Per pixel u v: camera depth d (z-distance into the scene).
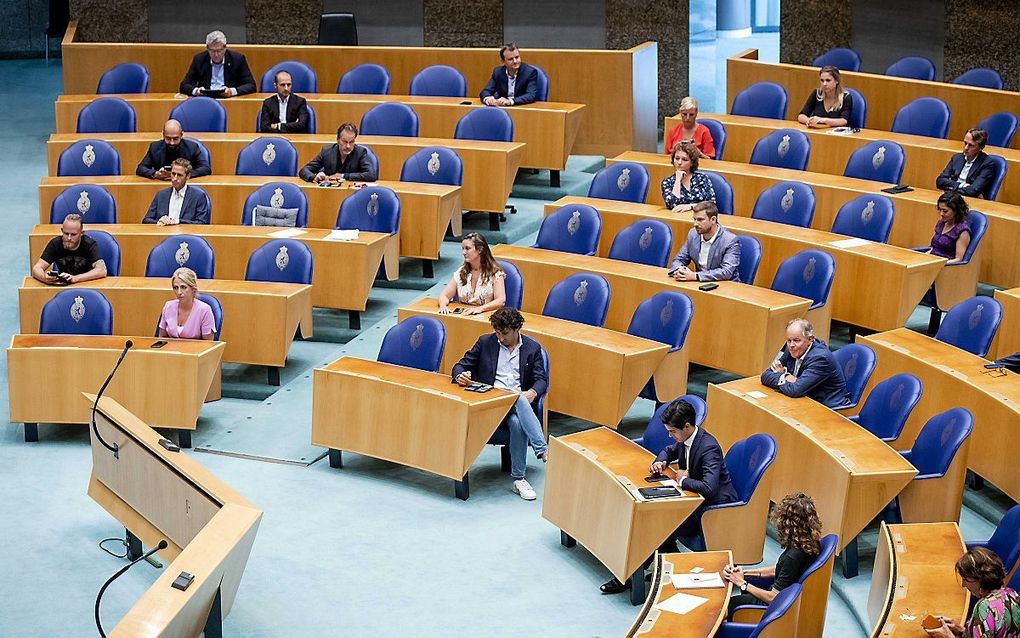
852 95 12.57
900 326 9.55
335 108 13.44
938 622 5.79
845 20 15.62
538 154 13.06
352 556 7.57
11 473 8.63
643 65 14.18
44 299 9.94
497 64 14.21
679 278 9.57
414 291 11.55
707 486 6.98
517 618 6.92
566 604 7.07
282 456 8.83
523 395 8.30
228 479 8.52
